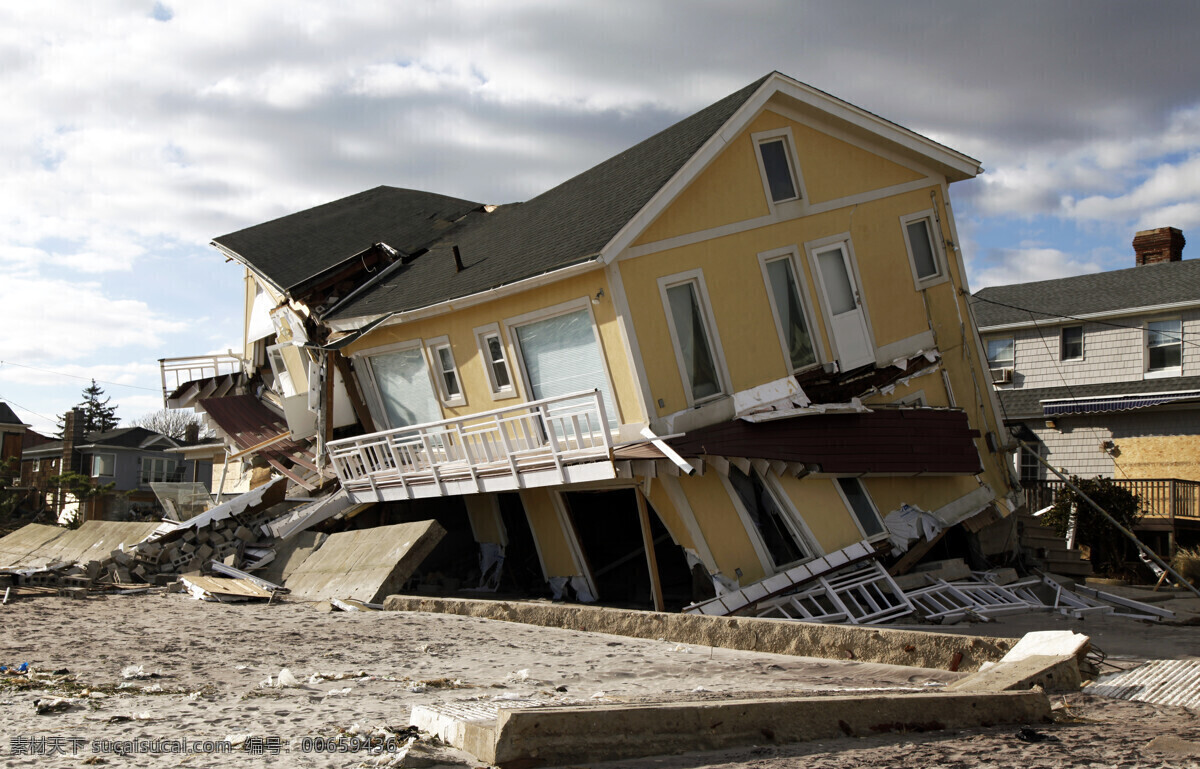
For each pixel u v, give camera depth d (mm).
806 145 16391
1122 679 6988
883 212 17453
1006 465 18703
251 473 24828
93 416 97375
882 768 4414
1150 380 26828
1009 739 5168
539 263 15000
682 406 14367
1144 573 20844
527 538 18672
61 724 5500
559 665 8461
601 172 19188
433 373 17953
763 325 15516
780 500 14953
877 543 15812
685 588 17062
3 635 10406
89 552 20141
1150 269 30453
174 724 5512
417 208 26531
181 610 13508
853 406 15508
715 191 15195
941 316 18109
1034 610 14766
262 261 22031
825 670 8008
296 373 22984
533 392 16016
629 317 14023
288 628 11359
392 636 10570
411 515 19719
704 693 6547
